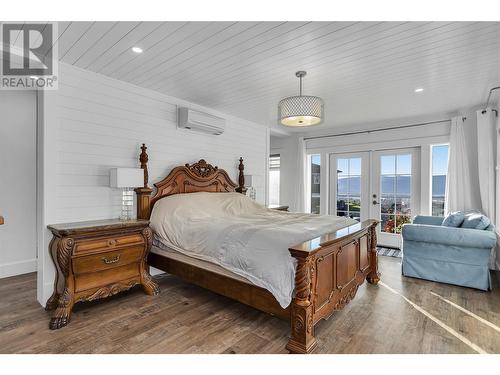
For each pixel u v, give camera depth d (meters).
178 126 3.88
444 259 3.26
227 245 2.34
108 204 3.15
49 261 2.69
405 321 2.35
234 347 1.98
